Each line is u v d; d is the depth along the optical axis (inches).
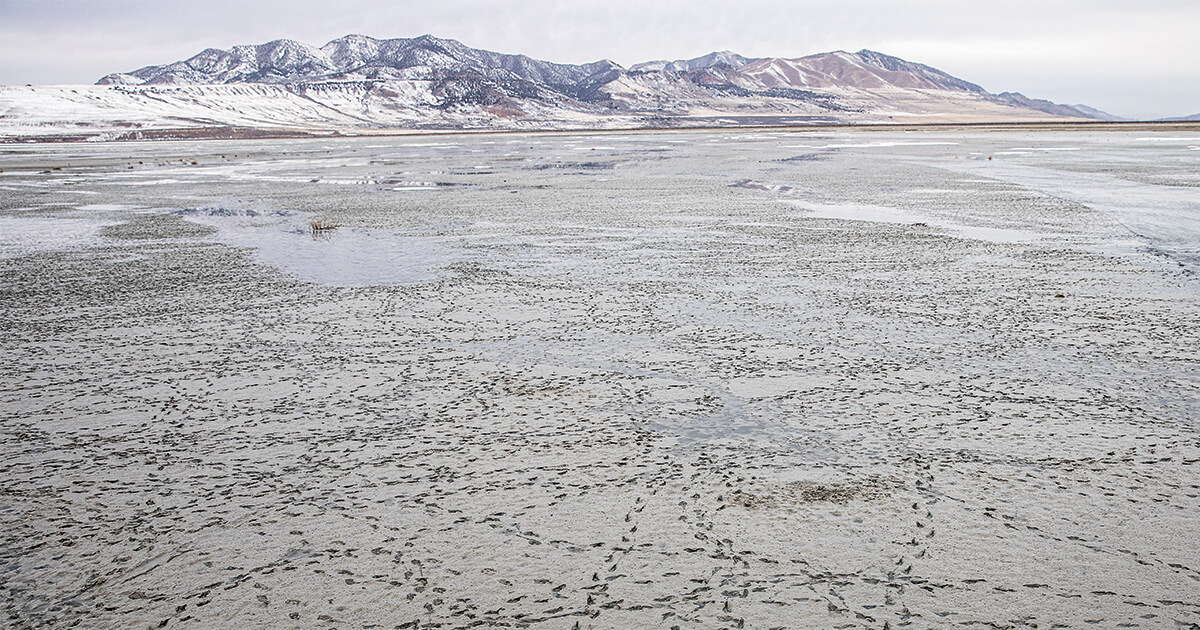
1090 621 153.6
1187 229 652.1
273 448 240.4
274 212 898.7
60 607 164.6
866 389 283.6
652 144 2942.9
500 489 211.0
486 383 298.2
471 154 2365.9
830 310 402.9
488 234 690.8
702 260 550.6
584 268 528.4
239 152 2883.9
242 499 208.1
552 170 1550.2
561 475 218.5
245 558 180.7
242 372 314.8
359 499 206.8
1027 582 165.9
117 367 323.3
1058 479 210.8
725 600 161.5
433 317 401.1
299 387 296.2
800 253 571.5
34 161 2245.3
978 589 163.9
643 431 248.8
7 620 160.2
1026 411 259.3
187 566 178.1
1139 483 207.6
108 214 895.1
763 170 1441.9
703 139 3501.5
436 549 182.5
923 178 1197.1
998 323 370.6
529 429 252.1
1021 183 1079.6
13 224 810.2
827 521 191.3
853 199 925.2
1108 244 585.0
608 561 176.2
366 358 332.2
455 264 550.3
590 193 1048.8
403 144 3516.2
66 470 227.8
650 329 371.9
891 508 197.0
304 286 481.1
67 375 313.9
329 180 1390.3
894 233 659.4
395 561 178.1
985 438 238.1
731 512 196.4
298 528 192.9
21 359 335.9
